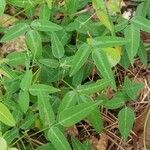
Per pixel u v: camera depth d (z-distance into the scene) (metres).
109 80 0.24
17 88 0.26
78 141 0.26
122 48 0.28
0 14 0.26
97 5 0.26
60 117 0.22
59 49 0.27
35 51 0.26
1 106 0.22
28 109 0.26
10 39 0.26
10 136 0.24
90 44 0.24
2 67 0.26
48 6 0.27
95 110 0.25
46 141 0.28
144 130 0.28
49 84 0.28
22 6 0.28
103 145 0.28
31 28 0.27
